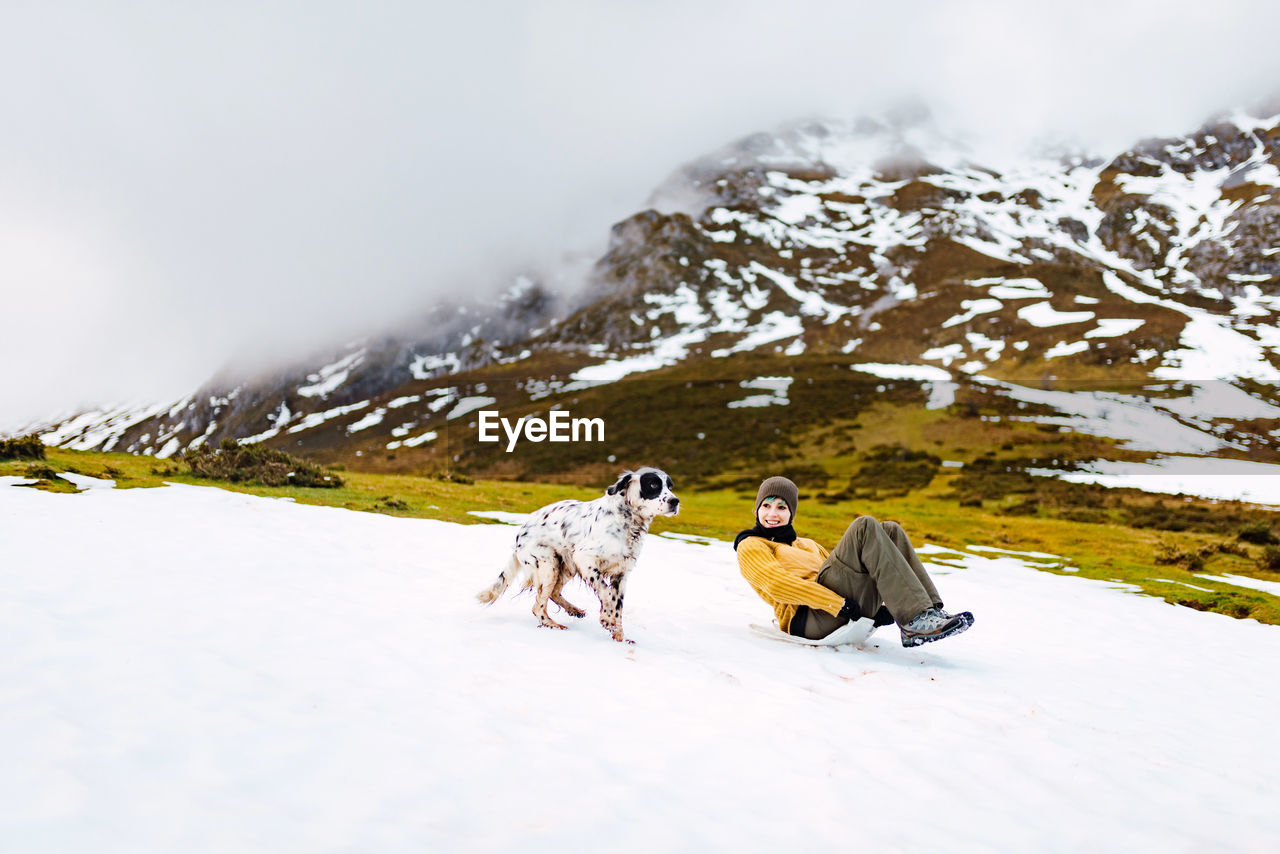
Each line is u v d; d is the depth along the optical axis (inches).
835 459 2380.7
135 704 184.2
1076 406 2723.9
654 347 5452.8
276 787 151.2
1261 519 1403.8
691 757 179.5
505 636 275.0
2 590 270.4
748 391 3380.9
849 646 312.5
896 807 162.1
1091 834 157.2
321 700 197.0
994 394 2940.5
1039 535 1102.4
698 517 981.2
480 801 150.9
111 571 312.3
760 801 160.1
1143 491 1726.1
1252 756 219.5
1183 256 6358.3
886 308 5433.1
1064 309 4766.2
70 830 130.5
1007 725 220.2
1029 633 400.5
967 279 5812.0
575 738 185.5
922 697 245.8
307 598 301.6
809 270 6786.4
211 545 390.0
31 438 641.0
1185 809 173.2
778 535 330.6
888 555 288.5
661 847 138.8
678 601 394.3
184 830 133.1
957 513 1551.4
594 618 328.5
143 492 550.0
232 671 211.3
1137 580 689.6
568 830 142.0
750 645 303.0
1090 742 214.1
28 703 179.3
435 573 386.0
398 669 226.2
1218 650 397.4
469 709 199.2
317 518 523.2
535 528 299.1
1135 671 326.6
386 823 140.0
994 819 160.7
